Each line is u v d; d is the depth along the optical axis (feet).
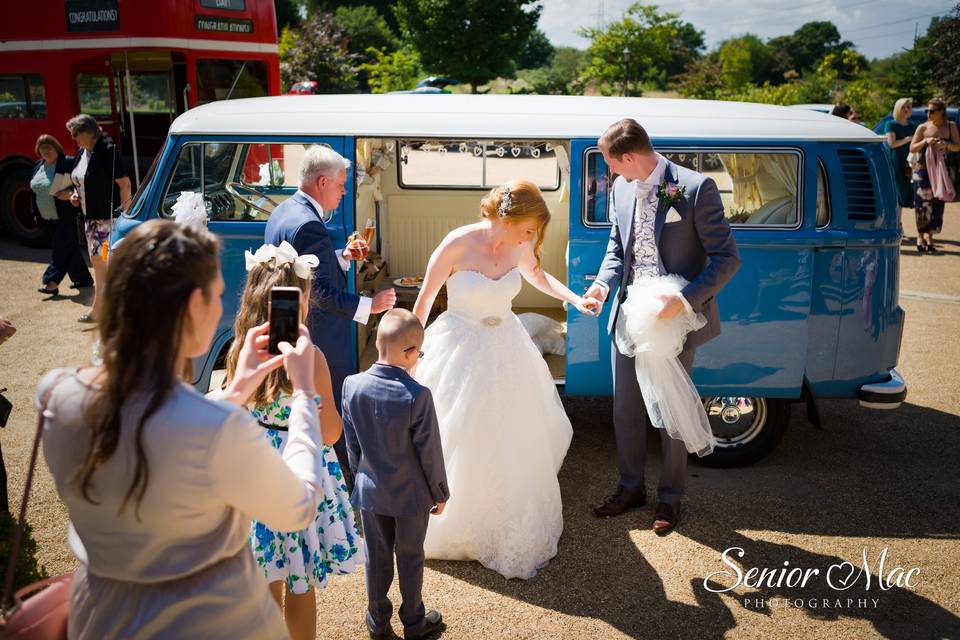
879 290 14.20
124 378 5.27
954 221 41.14
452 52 95.55
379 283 19.13
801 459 15.90
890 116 37.42
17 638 6.09
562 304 20.04
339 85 99.19
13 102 33.99
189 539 5.60
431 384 12.28
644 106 15.37
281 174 15.87
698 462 15.61
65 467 5.45
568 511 13.85
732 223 14.30
